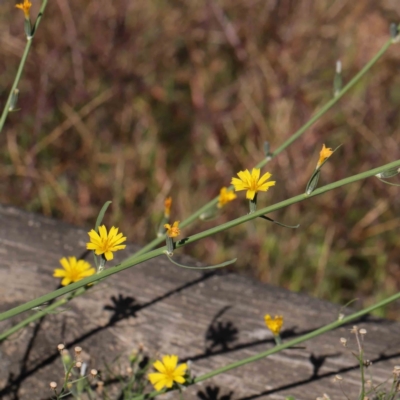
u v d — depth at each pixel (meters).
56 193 3.75
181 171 3.91
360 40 4.46
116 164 3.89
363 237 3.62
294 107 4.08
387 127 4.05
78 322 2.08
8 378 1.95
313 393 1.92
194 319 2.11
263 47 4.36
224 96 4.23
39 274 2.23
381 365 1.98
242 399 1.93
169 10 4.50
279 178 3.80
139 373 1.97
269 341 2.05
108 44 4.21
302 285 3.46
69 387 1.78
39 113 3.89
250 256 3.57
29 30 1.81
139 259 1.46
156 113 4.14
